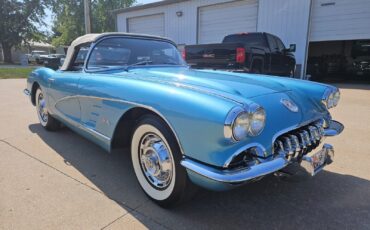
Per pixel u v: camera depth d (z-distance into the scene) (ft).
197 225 7.18
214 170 6.17
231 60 22.93
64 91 11.29
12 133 14.71
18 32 118.93
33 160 11.15
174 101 6.79
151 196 8.15
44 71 13.75
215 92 6.72
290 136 7.30
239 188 8.99
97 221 7.27
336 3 36.11
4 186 9.01
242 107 5.99
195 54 25.48
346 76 49.37
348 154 11.79
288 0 38.68
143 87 7.68
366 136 14.17
